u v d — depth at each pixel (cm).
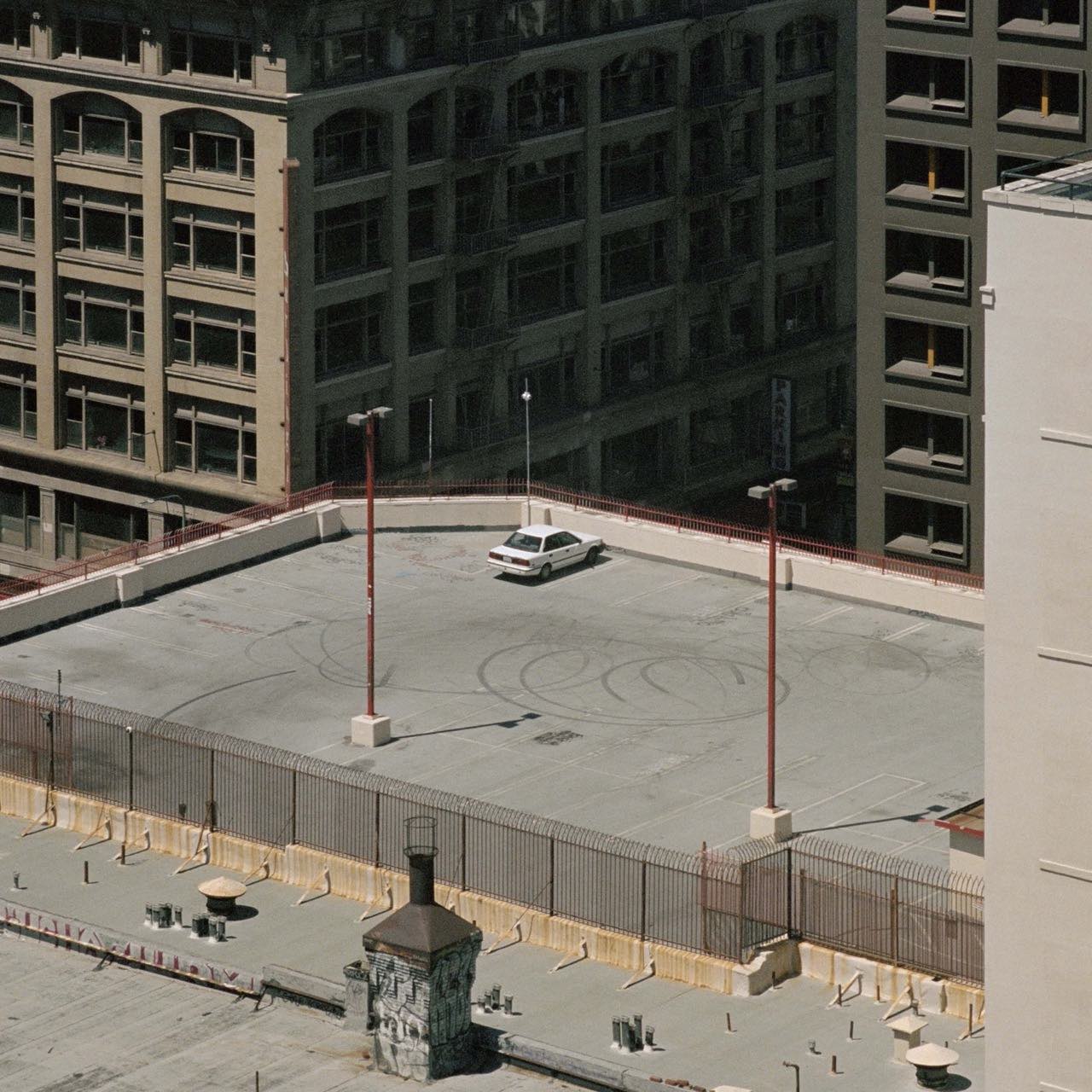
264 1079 14412
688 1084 14412
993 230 11894
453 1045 14312
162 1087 14475
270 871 17438
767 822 17812
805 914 16125
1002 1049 12606
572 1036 15475
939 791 18775
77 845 17938
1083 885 12250
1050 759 12219
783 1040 15400
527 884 16850
